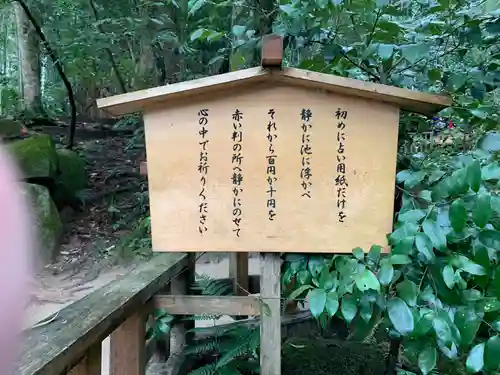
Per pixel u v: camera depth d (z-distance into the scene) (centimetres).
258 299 180
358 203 163
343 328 258
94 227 501
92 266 406
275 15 229
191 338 243
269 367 176
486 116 172
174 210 170
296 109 162
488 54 202
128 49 520
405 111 184
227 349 208
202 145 167
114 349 174
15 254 48
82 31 431
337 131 162
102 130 747
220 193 168
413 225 148
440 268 144
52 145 517
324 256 173
